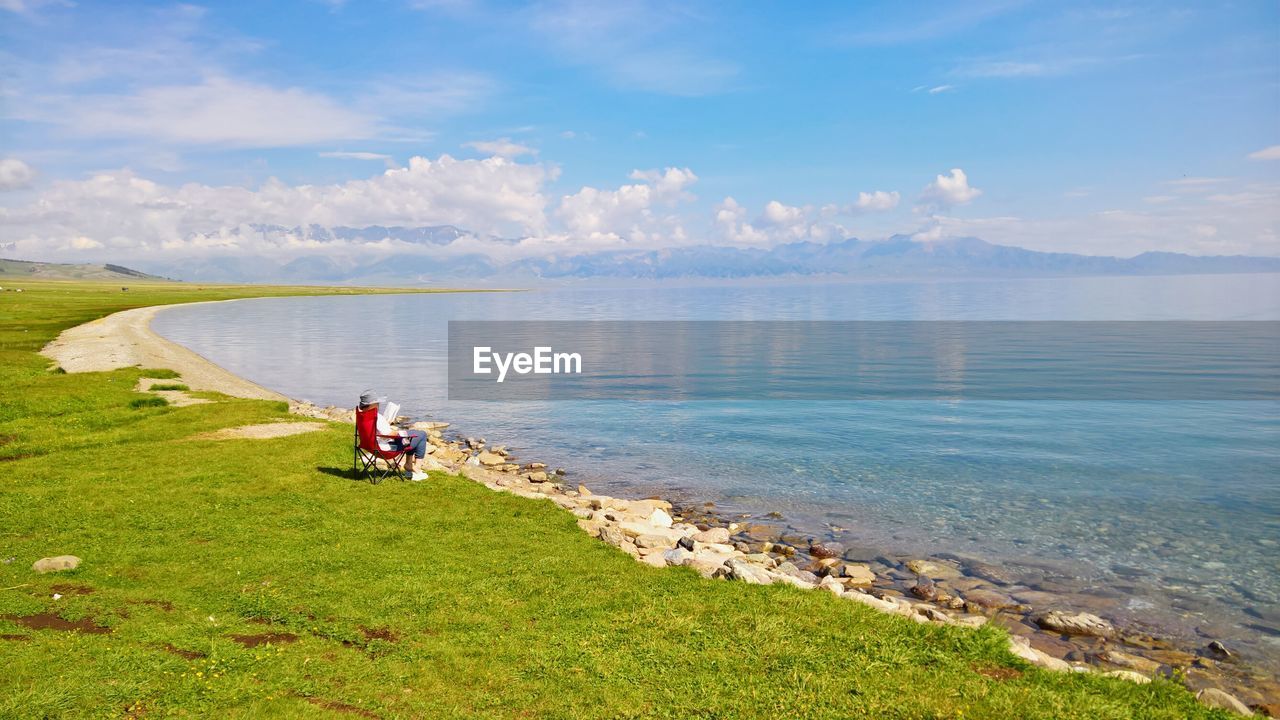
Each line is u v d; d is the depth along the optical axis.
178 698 7.35
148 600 10.03
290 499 15.83
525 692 8.03
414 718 7.39
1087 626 12.37
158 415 26.81
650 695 8.02
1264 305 159.12
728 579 12.10
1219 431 30.22
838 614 10.31
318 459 19.53
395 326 115.19
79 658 8.00
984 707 7.61
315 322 123.31
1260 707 9.96
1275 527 17.92
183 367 48.66
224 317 134.62
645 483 23.16
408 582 11.16
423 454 18.27
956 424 32.53
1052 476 23.14
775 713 7.61
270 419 26.03
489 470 24.92
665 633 9.61
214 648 8.53
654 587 11.42
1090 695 8.05
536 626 9.79
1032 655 9.88
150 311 135.12
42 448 20.70
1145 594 14.09
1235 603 13.63
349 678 8.12
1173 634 12.38
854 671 8.53
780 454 26.97
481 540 13.61
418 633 9.43
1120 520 18.69
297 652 8.65
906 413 35.59
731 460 26.16
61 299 155.25
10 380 35.50
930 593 14.04
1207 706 8.23
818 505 20.47
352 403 41.00
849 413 35.78
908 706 7.64
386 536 13.56
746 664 8.72
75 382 35.34
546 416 36.44
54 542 12.51
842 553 16.59
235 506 15.20
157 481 17.00
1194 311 139.00
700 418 35.03
